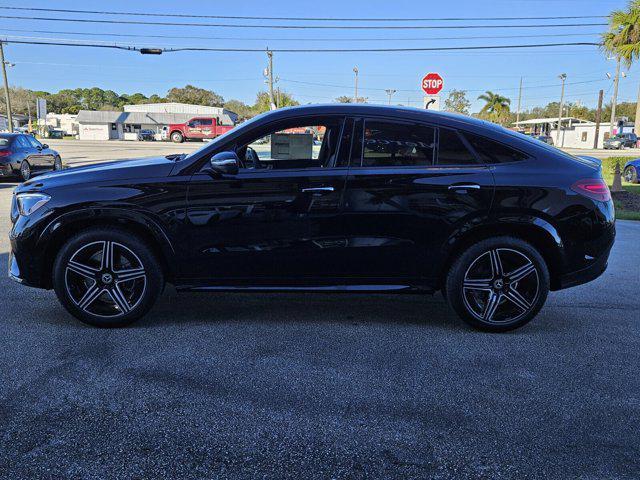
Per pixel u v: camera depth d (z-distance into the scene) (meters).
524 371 3.46
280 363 3.51
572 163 4.03
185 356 3.58
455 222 3.91
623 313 4.69
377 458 2.52
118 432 2.68
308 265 3.97
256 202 3.87
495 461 2.51
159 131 63.84
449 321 4.40
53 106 125.94
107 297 4.03
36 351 3.62
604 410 2.99
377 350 3.75
